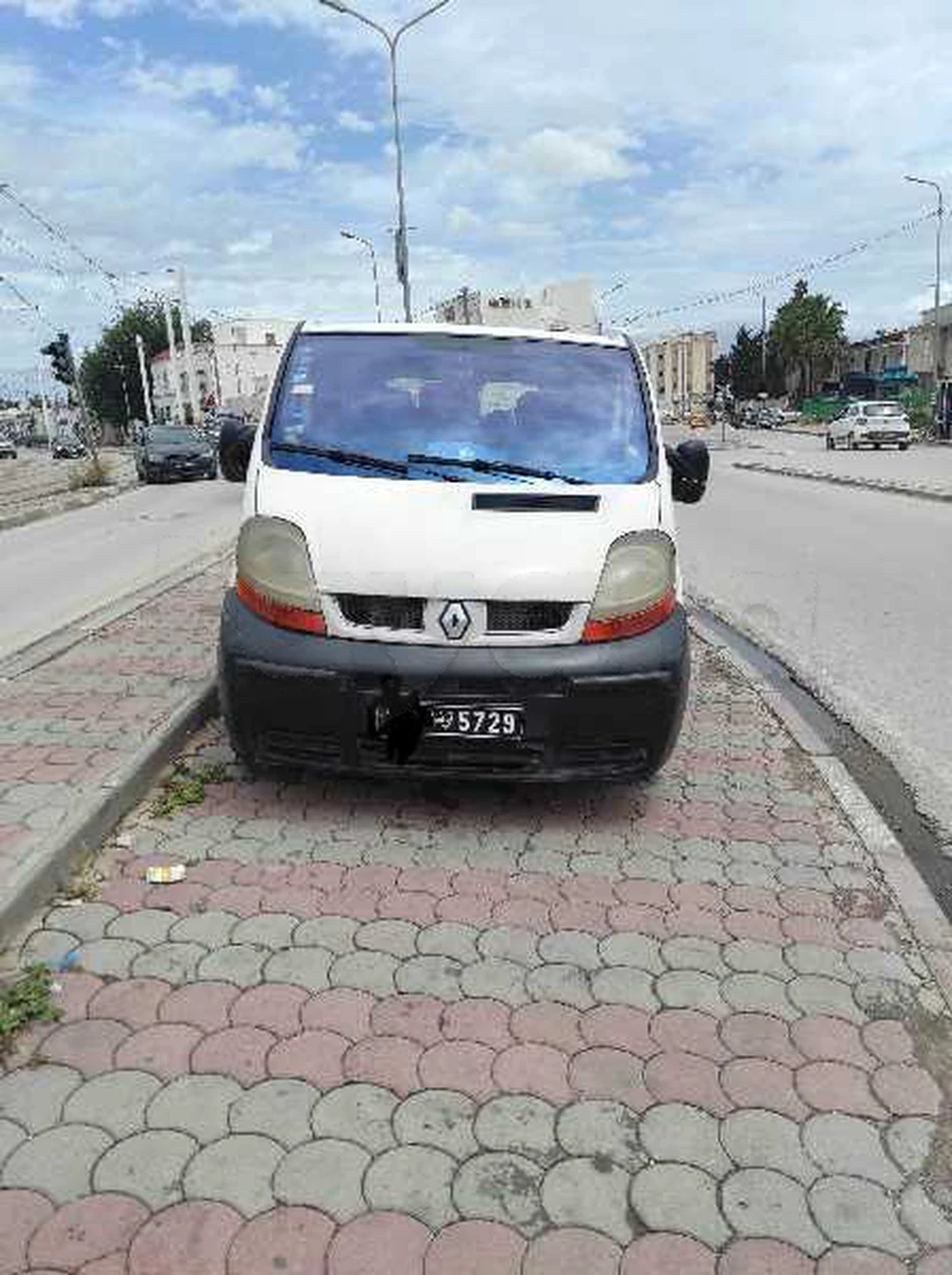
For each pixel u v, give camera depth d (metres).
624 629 3.83
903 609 8.61
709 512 16.41
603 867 3.74
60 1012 2.79
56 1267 2.04
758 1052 2.74
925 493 17.77
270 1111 2.46
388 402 4.46
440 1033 2.76
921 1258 2.14
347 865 3.68
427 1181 2.28
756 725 5.38
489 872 3.66
